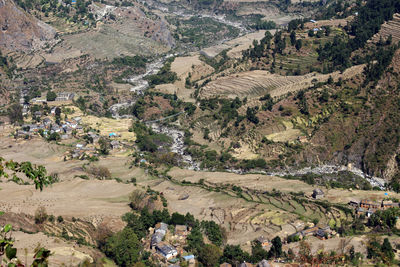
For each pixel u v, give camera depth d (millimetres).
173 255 169500
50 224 185500
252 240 185375
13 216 185250
